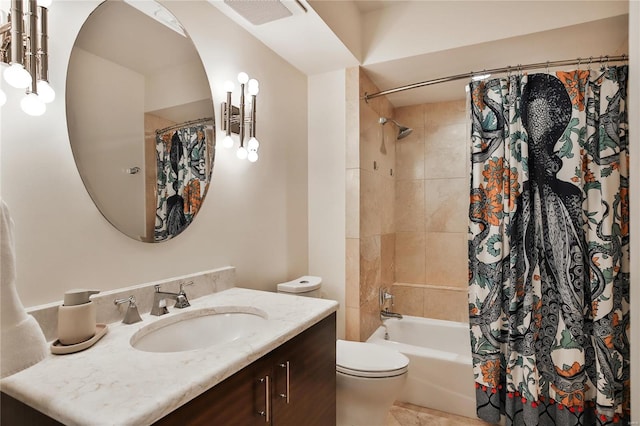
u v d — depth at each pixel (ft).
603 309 5.72
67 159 3.42
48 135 3.26
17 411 2.40
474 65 7.62
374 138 8.69
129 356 2.82
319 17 5.74
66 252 3.40
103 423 1.95
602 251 5.75
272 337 3.28
